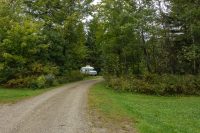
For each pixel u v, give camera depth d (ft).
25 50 112.68
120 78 113.50
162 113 59.16
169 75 111.24
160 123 47.42
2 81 110.01
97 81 150.51
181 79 105.81
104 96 82.02
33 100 70.74
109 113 53.57
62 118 47.50
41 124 42.98
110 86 112.47
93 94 85.76
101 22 141.18
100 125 43.24
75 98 74.08
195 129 46.44
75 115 50.26
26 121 45.09
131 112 55.77
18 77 110.42
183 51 121.08
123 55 141.28
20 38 109.81
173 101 84.07
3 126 41.81
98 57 241.14
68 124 43.19
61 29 148.25
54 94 83.92
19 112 53.42
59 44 142.10
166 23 126.41
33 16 145.28
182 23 124.06
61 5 153.79
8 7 118.62
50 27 149.59
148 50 136.15
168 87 101.24
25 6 145.07
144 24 123.34
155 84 103.40
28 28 113.09
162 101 83.10
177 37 126.00
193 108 70.13
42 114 51.08
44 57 129.39
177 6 119.24
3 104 64.54
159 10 124.98
